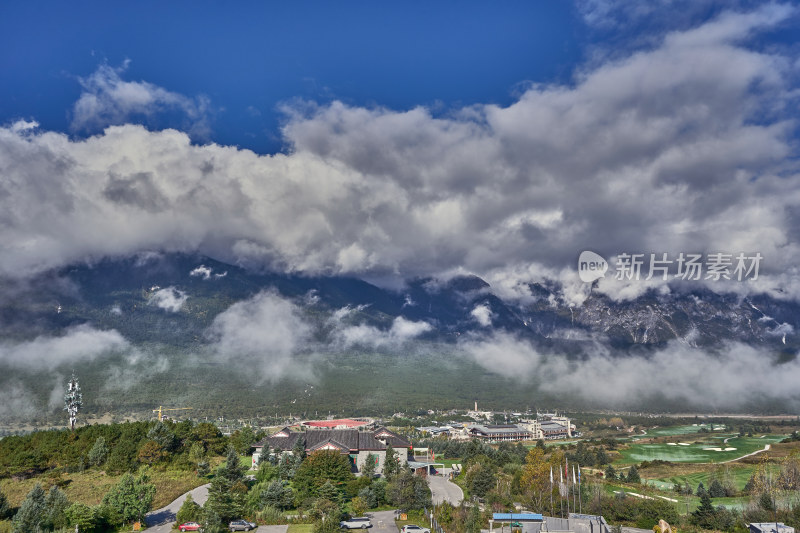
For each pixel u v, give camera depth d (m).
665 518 108.12
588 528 94.62
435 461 190.00
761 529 93.06
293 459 141.62
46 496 99.56
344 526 102.38
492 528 100.12
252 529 99.81
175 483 126.94
